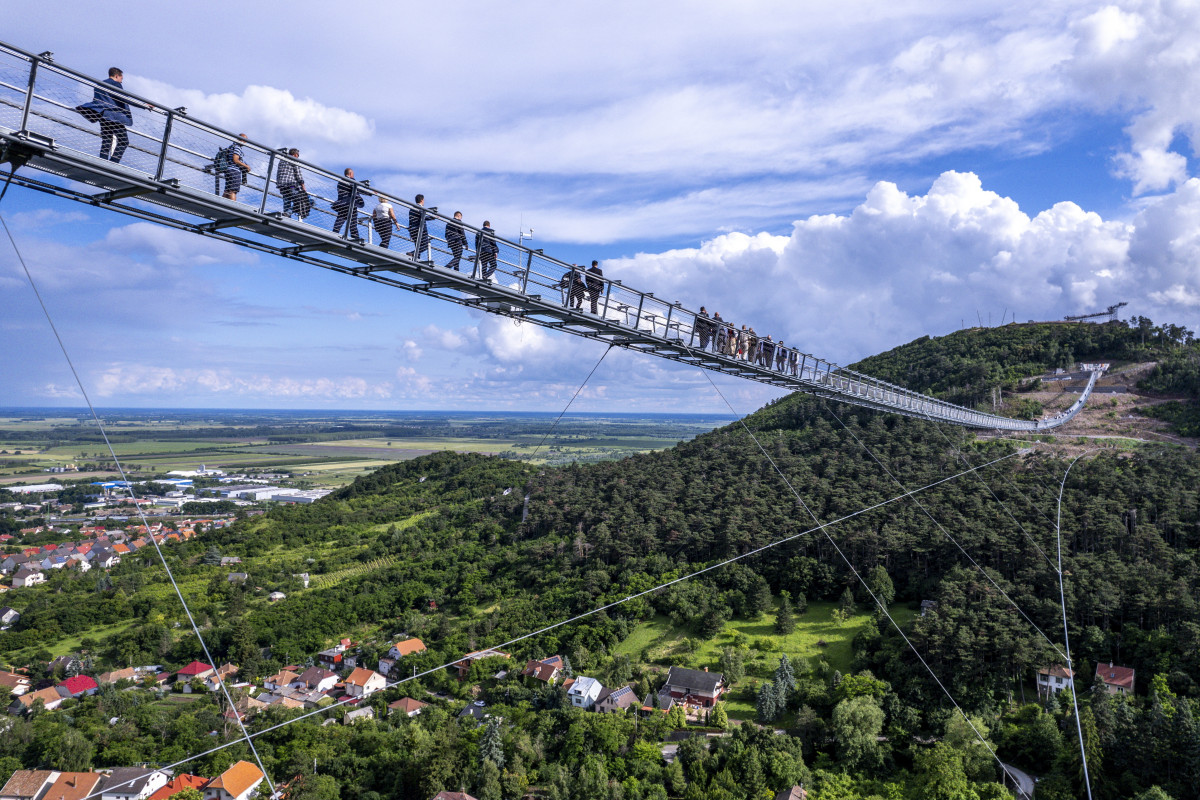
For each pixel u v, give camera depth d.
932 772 42.59
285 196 15.38
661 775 45.72
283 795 48.72
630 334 25.66
